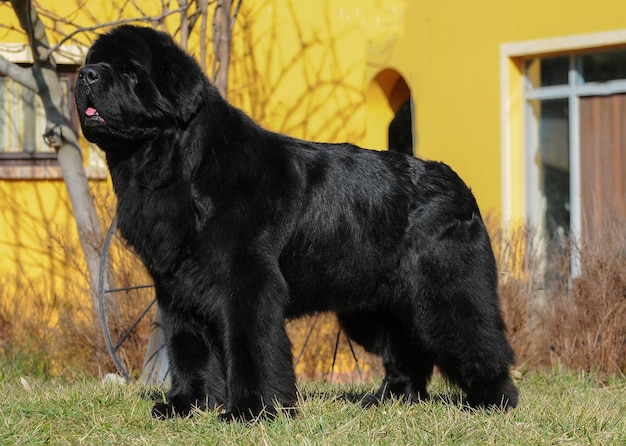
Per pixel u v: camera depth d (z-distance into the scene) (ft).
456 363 29.71
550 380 40.81
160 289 27.63
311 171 28.14
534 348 44.78
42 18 53.88
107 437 25.54
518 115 52.70
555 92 51.88
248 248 26.30
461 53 54.13
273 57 57.62
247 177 26.50
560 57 51.75
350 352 48.06
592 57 50.60
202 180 26.27
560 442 25.00
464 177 54.44
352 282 28.99
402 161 29.96
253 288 26.18
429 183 29.86
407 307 29.78
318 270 28.32
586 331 44.19
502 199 52.44
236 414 26.21
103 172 53.93
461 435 25.46
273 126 57.62
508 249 46.44
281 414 25.98
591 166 50.90
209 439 24.85
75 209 46.24
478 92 53.47
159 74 25.91
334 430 25.77
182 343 28.19
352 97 58.13
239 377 26.27
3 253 55.36
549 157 52.54
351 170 28.86
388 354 32.12
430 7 55.36
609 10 48.14
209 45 51.47
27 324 51.08
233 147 26.68
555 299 45.27
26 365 47.98
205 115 26.63
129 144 26.22
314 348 47.91
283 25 57.77
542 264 47.73
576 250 45.70
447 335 29.32
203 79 26.84
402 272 29.40
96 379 43.29
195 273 26.66
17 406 28.89
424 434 25.53
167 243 26.45
